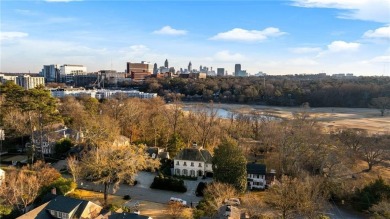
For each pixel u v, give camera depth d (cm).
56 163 8606
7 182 6319
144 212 5953
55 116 8681
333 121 16200
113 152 6612
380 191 6319
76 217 5116
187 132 10806
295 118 13088
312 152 8325
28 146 9456
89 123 9388
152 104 15025
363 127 14450
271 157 9144
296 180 6231
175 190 7125
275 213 5694
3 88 9750
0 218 5225
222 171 6769
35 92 8138
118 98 18425
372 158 8550
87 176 7162
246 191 7119
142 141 10700
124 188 7156
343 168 7212
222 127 11375
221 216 4984
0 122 9819
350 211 6419
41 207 5225
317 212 5806
